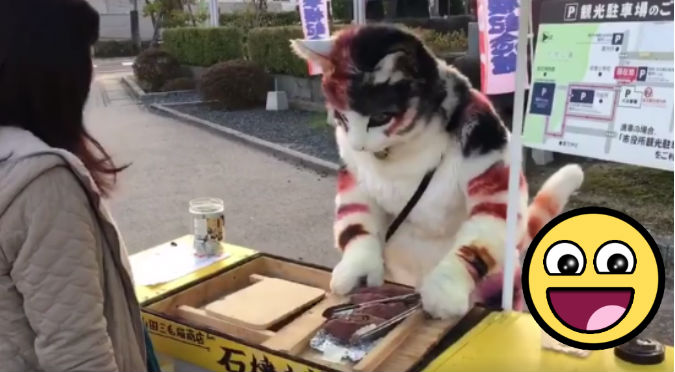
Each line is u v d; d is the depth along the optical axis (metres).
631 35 1.50
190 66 13.91
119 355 1.43
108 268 1.41
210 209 2.54
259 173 7.20
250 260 2.41
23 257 1.25
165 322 1.91
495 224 1.94
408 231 2.20
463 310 1.83
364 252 2.08
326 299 2.05
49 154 1.26
